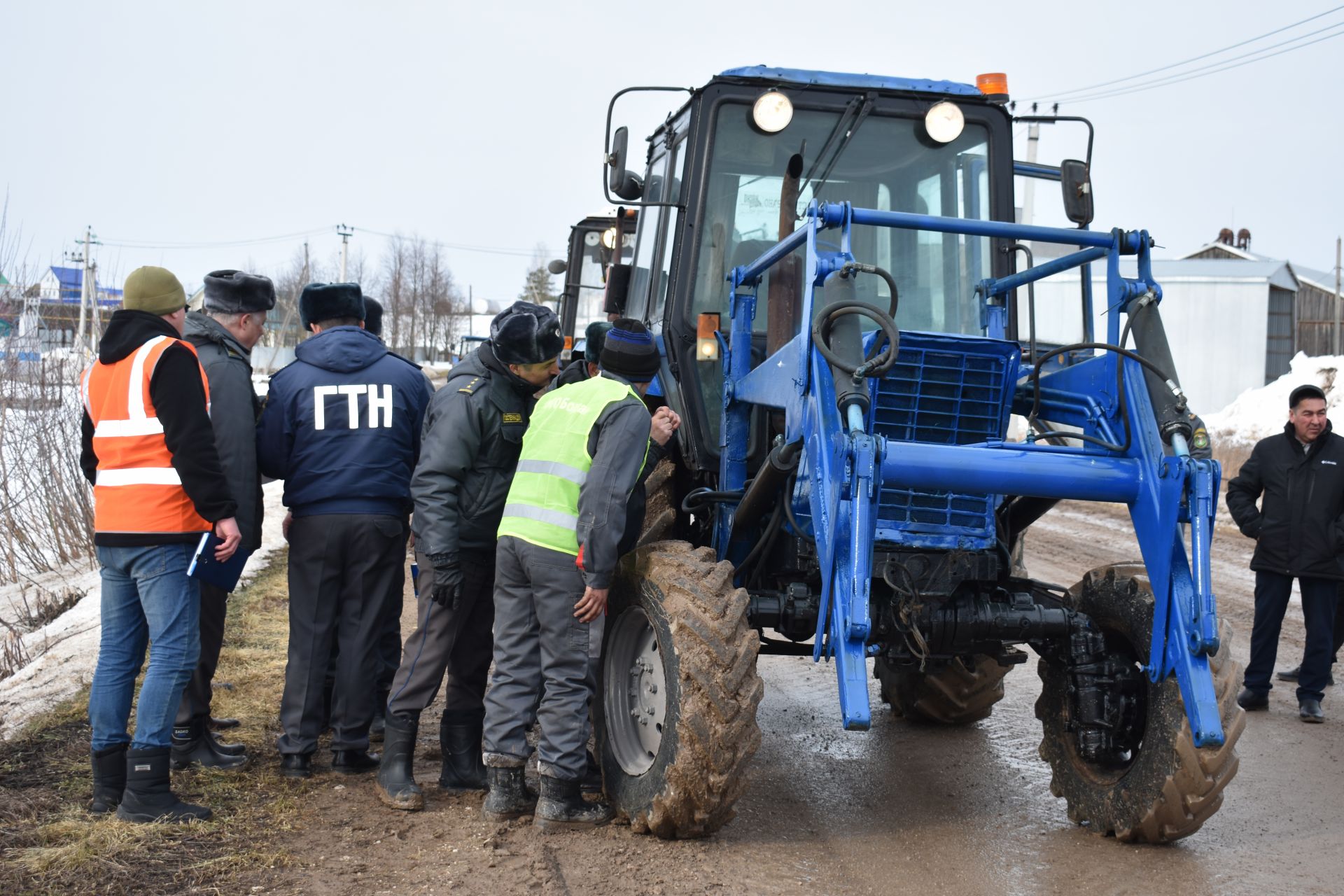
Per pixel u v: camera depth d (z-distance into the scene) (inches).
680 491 198.5
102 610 151.5
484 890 131.9
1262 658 231.6
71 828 142.1
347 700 174.7
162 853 137.8
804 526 166.4
